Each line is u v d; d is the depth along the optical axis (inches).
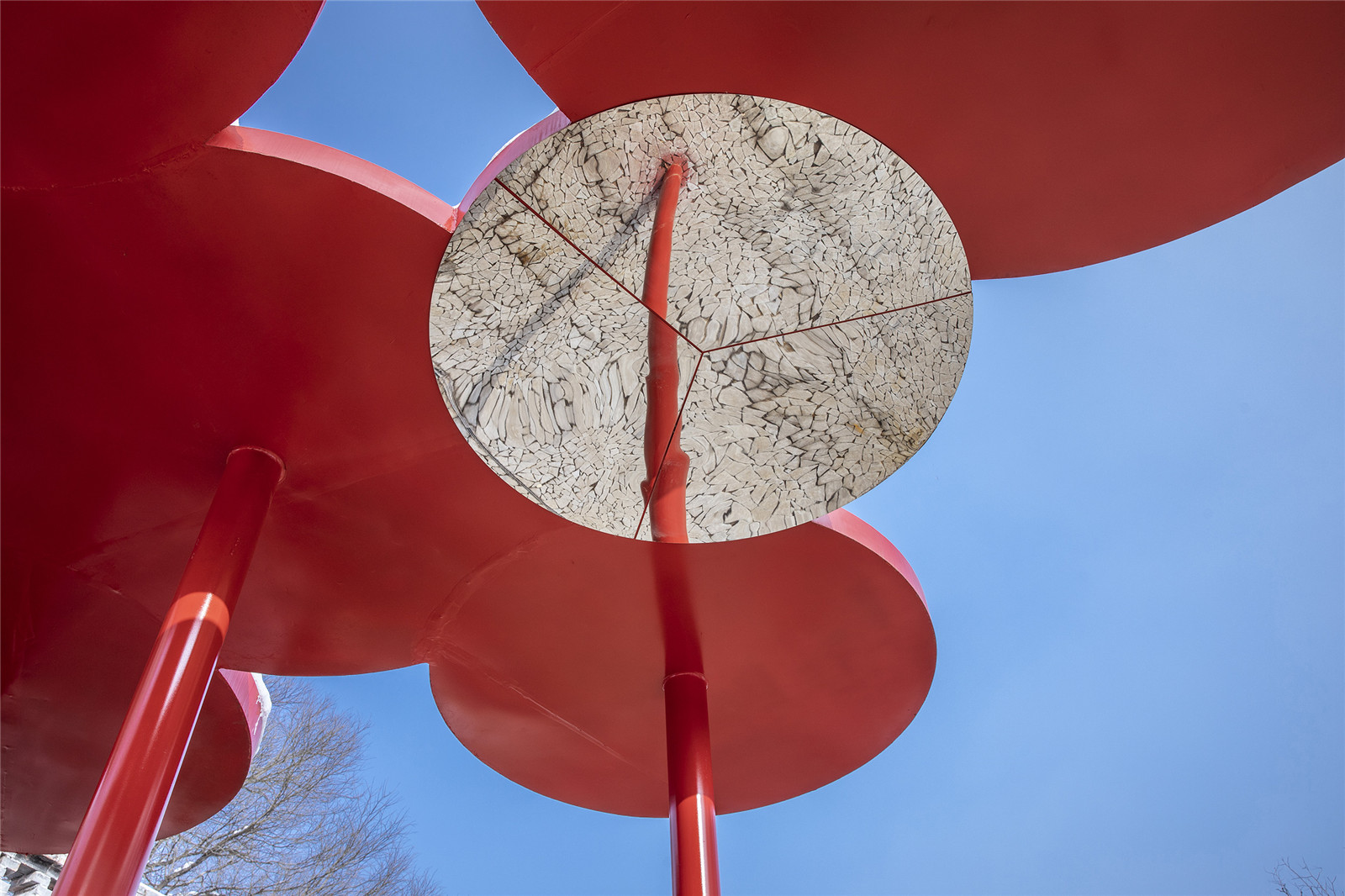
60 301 375.6
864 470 466.0
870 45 346.6
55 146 331.9
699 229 393.7
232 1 304.3
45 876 759.1
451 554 470.9
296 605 487.8
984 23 344.2
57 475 434.3
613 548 469.7
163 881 1086.4
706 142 359.9
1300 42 356.2
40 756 581.3
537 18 327.9
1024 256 437.4
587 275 398.6
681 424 468.8
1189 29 349.1
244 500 406.0
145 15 305.7
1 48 307.9
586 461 453.1
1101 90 368.5
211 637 362.3
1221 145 389.1
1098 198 408.8
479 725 557.6
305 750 1390.3
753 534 462.0
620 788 596.1
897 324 425.4
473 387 419.2
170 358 396.8
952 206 410.9
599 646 511.5
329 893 1296.8
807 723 550.6
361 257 369.7
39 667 524.4
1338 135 391.2
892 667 518.0
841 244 402.3
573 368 439.2
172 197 349.1
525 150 343.6
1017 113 374.9
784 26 338.0
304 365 402.0
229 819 1224.8
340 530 456.1
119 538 458.9
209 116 330.3
